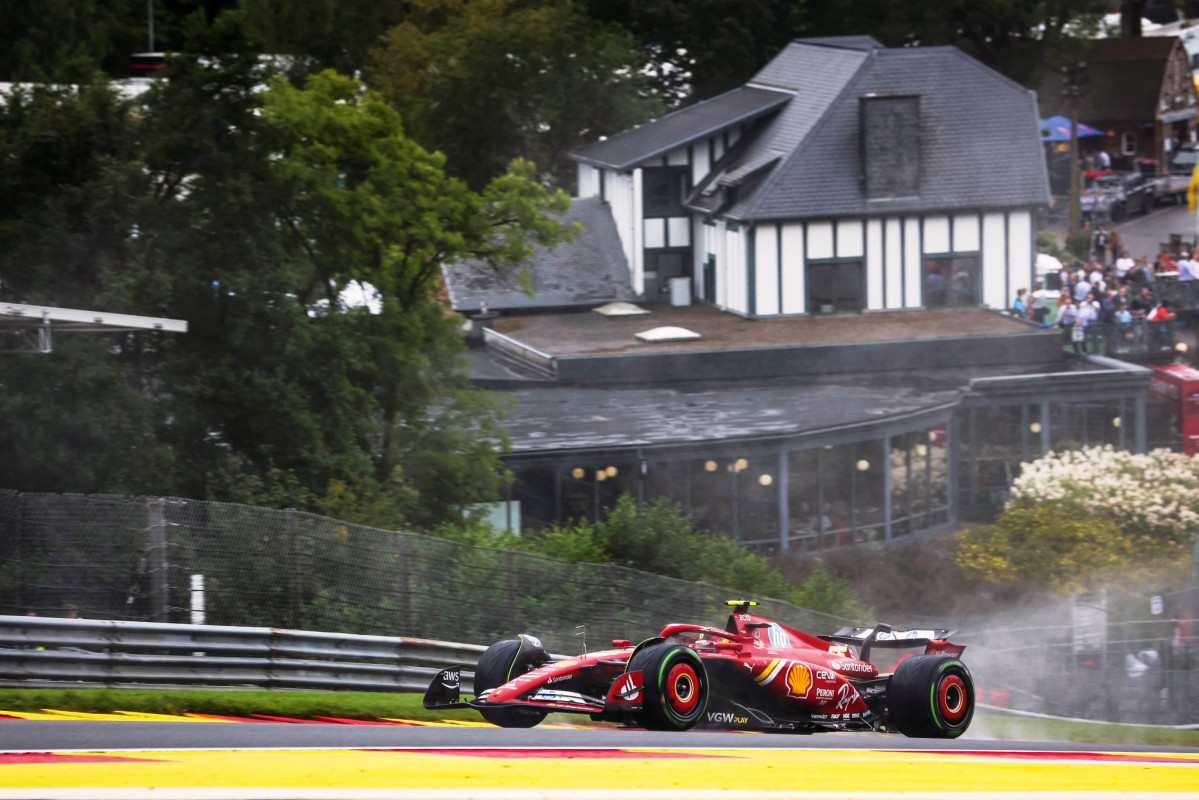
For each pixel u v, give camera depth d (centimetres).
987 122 19975
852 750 3247
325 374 11044
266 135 11419
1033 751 3625
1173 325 18175
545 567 7312
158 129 10731
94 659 5122
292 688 5756
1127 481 13150
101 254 10550
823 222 19300
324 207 12062
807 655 4009
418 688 6322
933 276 19662
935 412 14825
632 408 15150
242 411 10394
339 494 10025
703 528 13362
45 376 9300
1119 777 2717
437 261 12962
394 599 6612
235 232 10931
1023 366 17412
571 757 2692
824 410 14762
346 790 2080
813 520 13912
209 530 6116
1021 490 13600
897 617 12344
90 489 9362
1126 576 12219
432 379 12444
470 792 2086
